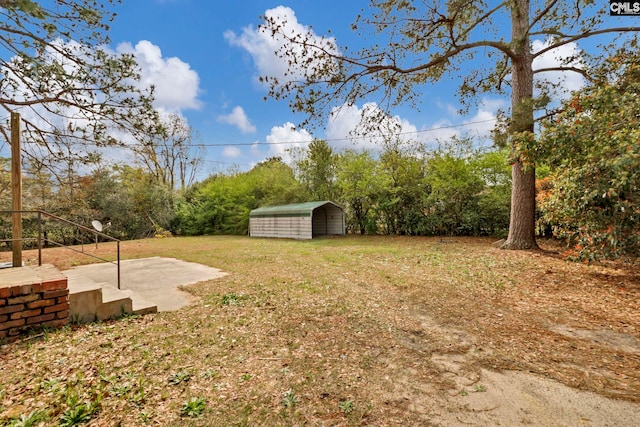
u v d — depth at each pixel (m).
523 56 8.01
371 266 7.24
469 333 3.25
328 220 18.84
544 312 3.83
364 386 2.26
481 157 12.97
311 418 1.89
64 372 2.46
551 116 6.73
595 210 4.75
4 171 5.98
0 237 13.90
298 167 19.86
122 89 4.55
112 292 4.18
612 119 4.55
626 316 3.61
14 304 3.09
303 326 3.51
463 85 9.59
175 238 17.81
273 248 11.55
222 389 2.23
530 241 8.31
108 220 16.23
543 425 1.79
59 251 12.01
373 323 3.59
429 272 6.31
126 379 2.35
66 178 5.65
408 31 6.73
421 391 2.19
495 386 2.23
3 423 1.82
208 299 4.66
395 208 16.14
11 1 3.37
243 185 20.55
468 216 13.24
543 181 9.24
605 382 2.25
